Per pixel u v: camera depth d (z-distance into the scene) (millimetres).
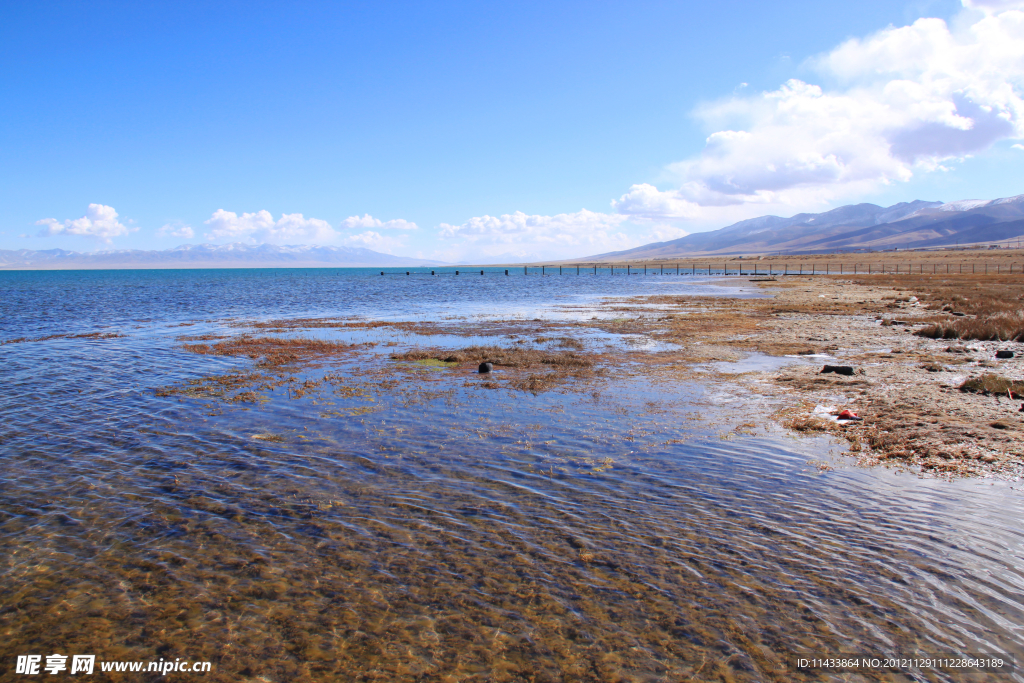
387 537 7574
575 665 5203
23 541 7570
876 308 37969
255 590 6430
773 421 12633
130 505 8633
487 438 11711
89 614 6055
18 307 50938
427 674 5125
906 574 6445
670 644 5445
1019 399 13656
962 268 97062
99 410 14219
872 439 11078
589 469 9914
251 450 11102
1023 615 5695
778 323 31062
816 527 7617
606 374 18234
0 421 13242
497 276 142250
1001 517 7707
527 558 7000
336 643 5555
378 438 11781
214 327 33562
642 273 141250
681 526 7742
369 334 29641
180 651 5461
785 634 5531
